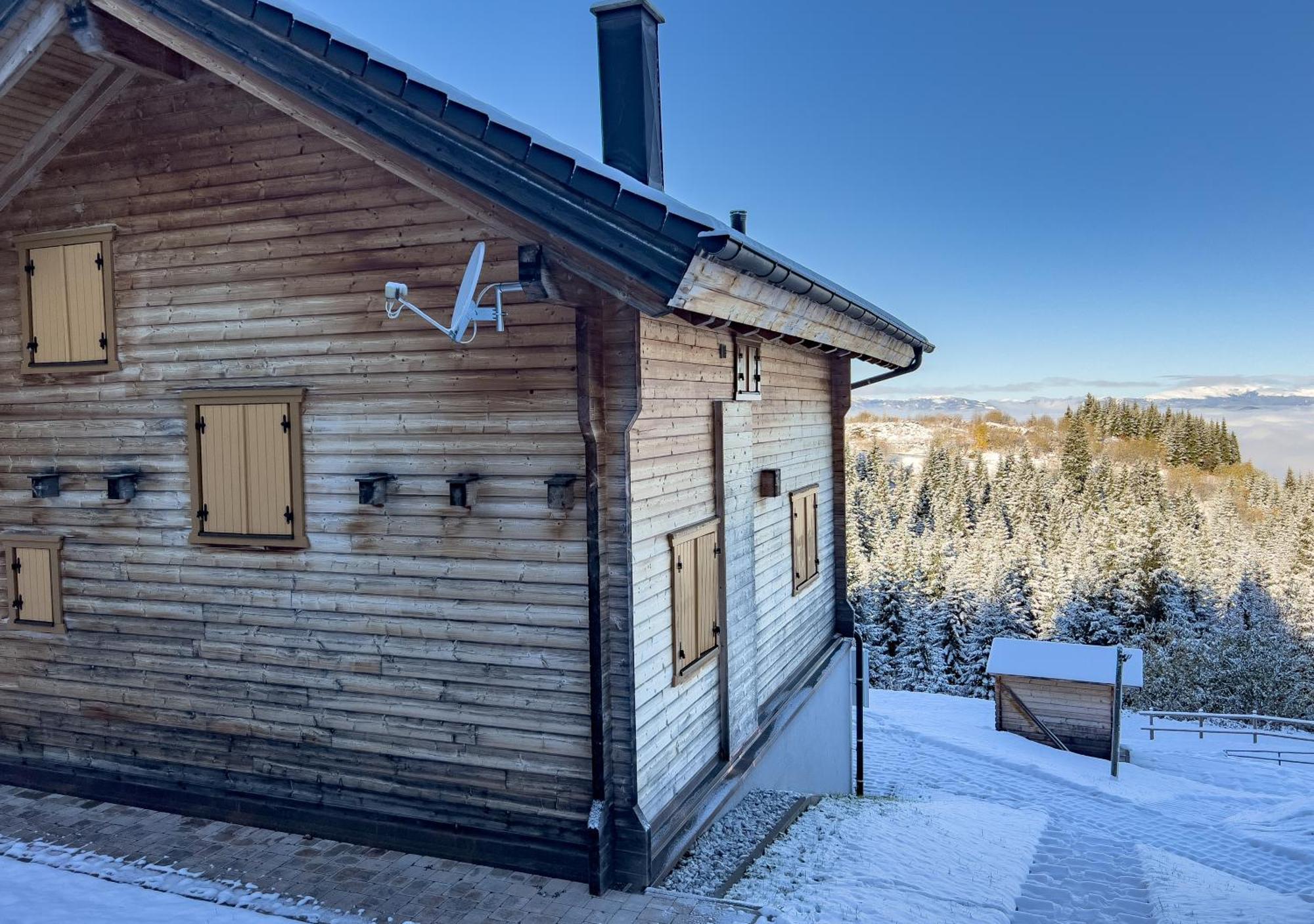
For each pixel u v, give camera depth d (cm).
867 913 618
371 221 662
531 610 637
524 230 561
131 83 723
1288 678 3981
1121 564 5156
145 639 756
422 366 656
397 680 676
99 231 739
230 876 636
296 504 694
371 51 534
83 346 755
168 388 733
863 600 4916
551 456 627
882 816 936
